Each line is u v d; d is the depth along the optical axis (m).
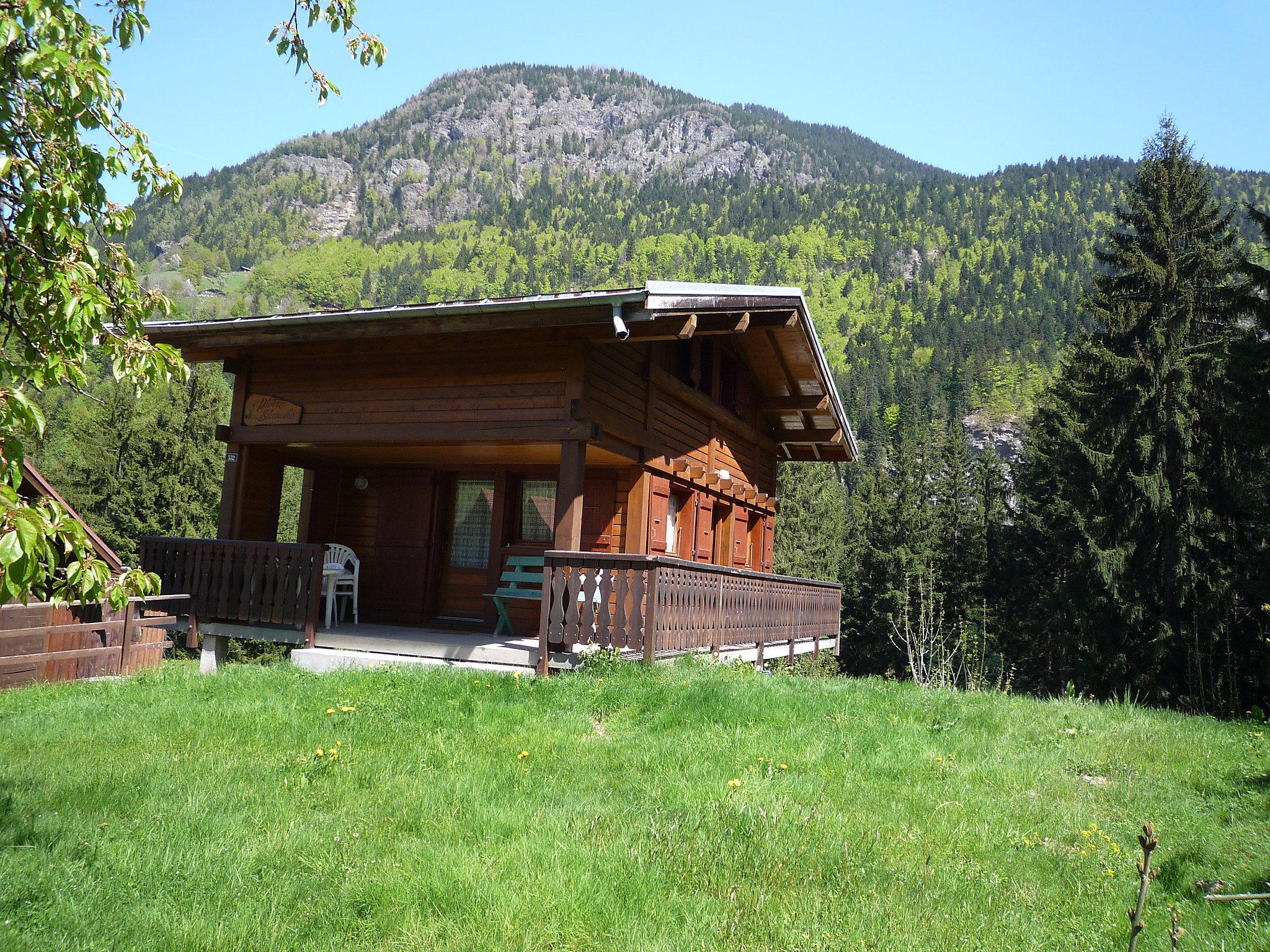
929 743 7.93
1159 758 8.17
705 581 11.23
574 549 10.16
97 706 8.88
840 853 5.23
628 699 8.46
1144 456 25.62
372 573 14.53
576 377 10.41
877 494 54.25
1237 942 4.41
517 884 4.61
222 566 12.16
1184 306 26.80
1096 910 4.84
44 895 4.40
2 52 3.77
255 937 4.09
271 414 12.45
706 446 14.66
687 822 5.50
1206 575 25.19
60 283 3.86
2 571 3.01
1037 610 36.88
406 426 11.40
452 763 6.74
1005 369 140.12
